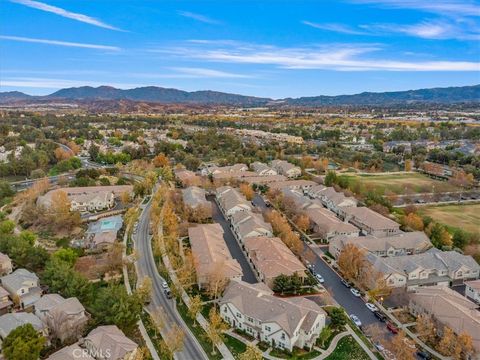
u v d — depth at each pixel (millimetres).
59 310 69438
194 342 69562
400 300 84625
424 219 124938
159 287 88500
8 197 150750
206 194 166250
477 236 111875
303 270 92125
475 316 72812
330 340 70875
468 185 176500
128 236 118812
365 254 97438
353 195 158000
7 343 58906
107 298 71562
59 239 116250
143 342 69000
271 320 69000
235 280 84250
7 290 80938
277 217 121875
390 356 65938
